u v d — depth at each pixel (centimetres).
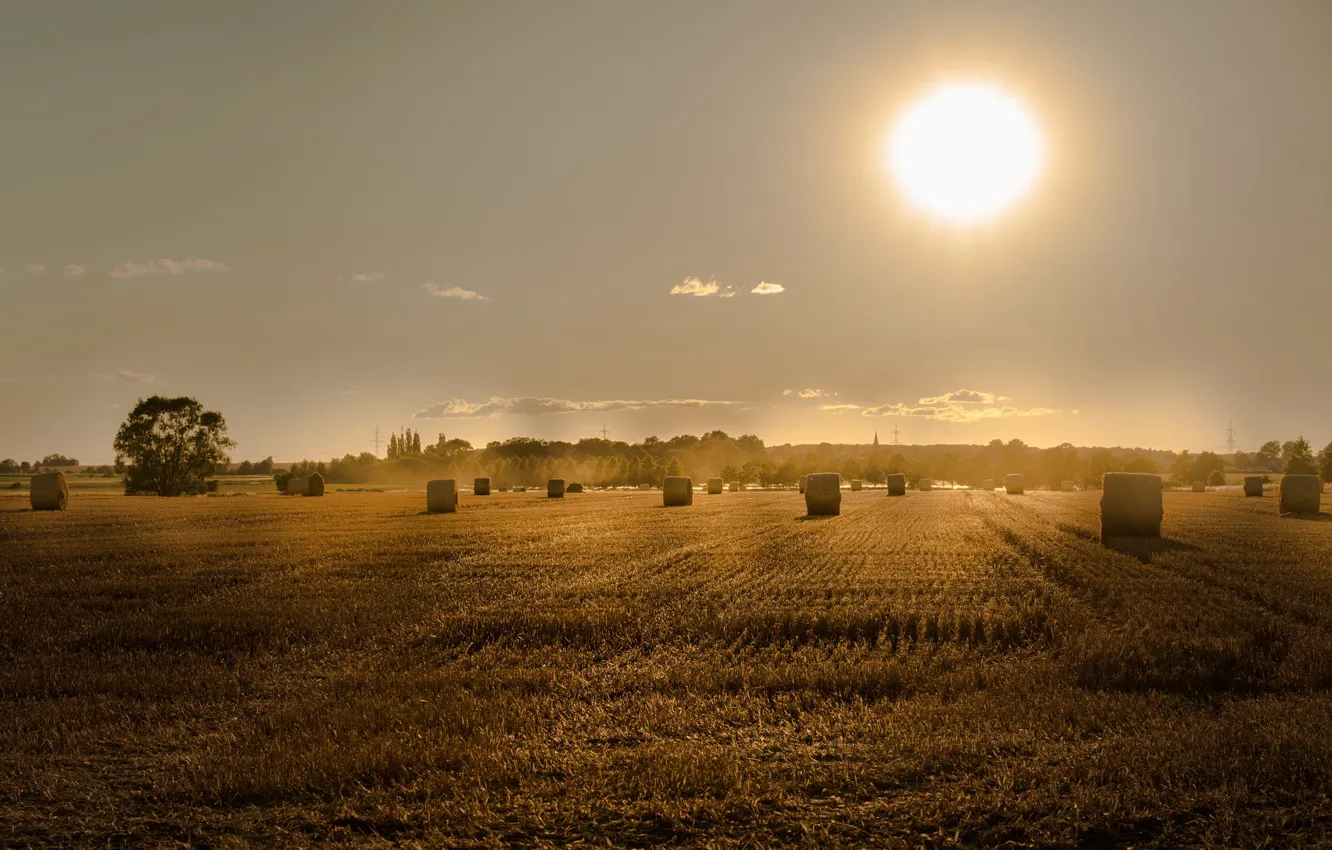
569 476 19262
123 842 805
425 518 4788
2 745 1076
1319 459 15025
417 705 1195
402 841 786
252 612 1892
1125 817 801
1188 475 17862
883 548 3130
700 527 4125
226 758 980
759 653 1550
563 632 1742
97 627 1772
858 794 866
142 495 10025
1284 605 1833
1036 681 1302
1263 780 856
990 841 775
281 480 10119
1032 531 3847
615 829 809
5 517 4703
